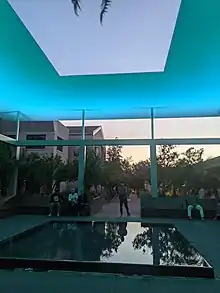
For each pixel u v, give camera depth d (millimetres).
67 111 10180
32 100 8852
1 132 11102
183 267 3006
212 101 8852
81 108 9828
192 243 4883
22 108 9820
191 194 9430
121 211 9523
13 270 3145
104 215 9328
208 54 5488
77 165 10391
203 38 4836
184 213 8922
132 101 8914
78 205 9273
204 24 4387
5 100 8828
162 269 3027
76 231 6047
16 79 6996
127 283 2773
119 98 8609
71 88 7668
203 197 9258
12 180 10266
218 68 6199
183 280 2871
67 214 9273
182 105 9336
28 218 8484
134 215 9422
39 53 5512
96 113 10500
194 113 10375
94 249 4035
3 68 6316
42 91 7949
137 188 9906
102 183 10102
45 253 3734
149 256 3570
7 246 4254
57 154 10602
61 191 10180
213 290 2613
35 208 9883
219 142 9844
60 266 3176
